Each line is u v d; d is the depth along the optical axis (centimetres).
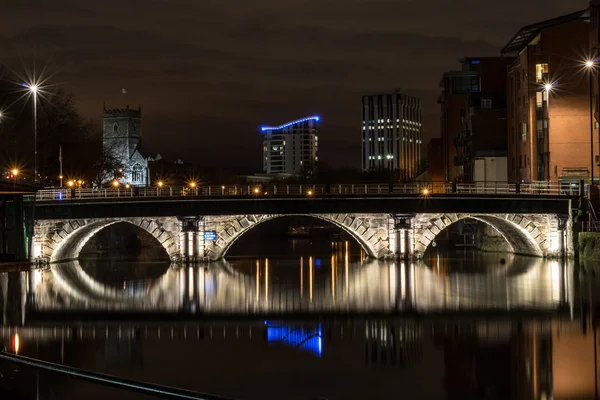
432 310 6372
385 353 4891
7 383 4147
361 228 10144
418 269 9356
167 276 8981
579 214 9994
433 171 19575
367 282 8206
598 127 10756
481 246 13375
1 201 9606
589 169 11181
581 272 8706
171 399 2794
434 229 10119
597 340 5166
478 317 6041
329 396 4031
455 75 17225
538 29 11544
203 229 10212
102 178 14525
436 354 4853
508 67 13375
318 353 4916
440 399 3975
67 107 13250
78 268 9906
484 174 13625
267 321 5994
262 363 4659
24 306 6769
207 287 7975
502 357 4741
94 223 10506
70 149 13300
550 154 11281
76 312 6438
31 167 12162
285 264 10594
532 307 6438
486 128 14375
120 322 5988
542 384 4184
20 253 9612
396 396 4016
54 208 9894
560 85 11325
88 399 3875
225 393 4078
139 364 4653
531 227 10231
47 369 3108
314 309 6512
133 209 9969
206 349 5038
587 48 11269
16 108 12262
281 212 9888
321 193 9856
